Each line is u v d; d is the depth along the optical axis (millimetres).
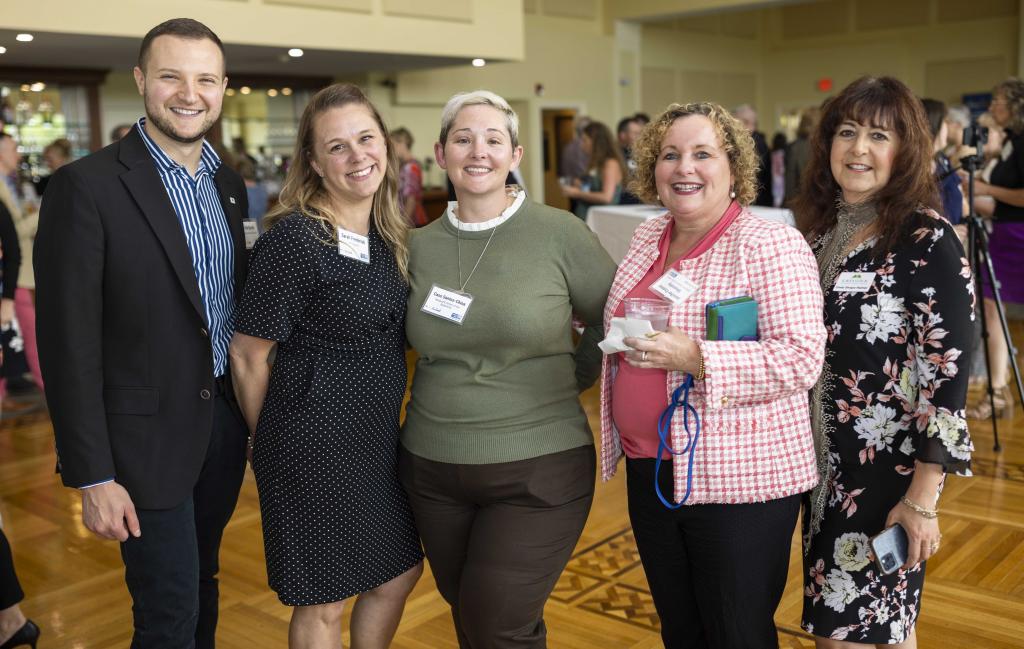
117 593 3223
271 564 2064
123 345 1919
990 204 4867
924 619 2832
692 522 1885
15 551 3621
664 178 1892
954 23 14047
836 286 1879
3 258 4484
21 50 6906
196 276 2033
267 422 2033
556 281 2053
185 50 1927
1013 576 3104
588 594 3100
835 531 1893
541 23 12188
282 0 7199
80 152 8641
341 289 1991
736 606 1878
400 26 8016
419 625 2922
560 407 2084
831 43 15508
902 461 1826
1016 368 4262
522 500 2023
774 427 1822
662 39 14297
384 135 2072
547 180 12977
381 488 2115
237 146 7410
